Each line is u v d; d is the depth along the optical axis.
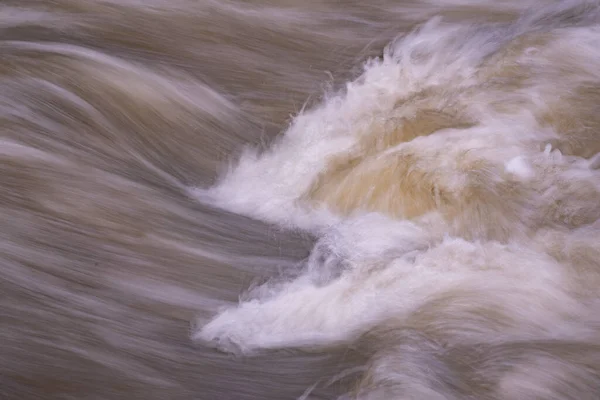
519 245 11.41
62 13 19.31
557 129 13.51
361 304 10.98
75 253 12.55
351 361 10.36
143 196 13.93
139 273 12.47
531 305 10.53
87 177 14.00
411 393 9.56
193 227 13.39
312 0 20.64
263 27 19.88
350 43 19.67
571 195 12.05
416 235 11.98
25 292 11.90
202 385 10.73
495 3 20.53
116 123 15.56
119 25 18.88
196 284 12.32
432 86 15.78
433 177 12.42
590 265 10.95
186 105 16.83
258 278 12.28
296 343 10.89
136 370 10.98
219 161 15.80
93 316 11.73
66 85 15.63
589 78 14.73
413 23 20.12
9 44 17.28
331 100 17.05
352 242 12.27
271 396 10.47
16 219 12.73
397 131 13.87
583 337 10.18
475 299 10.62
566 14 17.64
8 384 10.64
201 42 18.78
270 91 17.84
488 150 12.91
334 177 13.49
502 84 14.78
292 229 13.17
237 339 11.17
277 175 14.56
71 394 10.59
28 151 14.04
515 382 9.56
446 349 10.06
